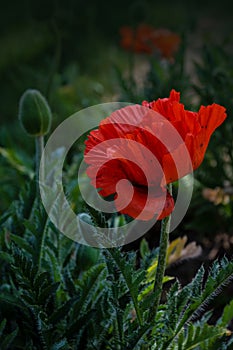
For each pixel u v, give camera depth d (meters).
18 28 2.68
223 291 1.04
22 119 0.87
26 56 2.42
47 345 0.78
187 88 1.26
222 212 1.18
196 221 1.17
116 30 2.85
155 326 0.76
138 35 1.49
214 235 1.18
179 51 1.28
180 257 0.95
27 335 0.81
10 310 0.82
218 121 0.67
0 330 0.78
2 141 1.21
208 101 1.20
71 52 2.39
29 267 0.76
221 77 1.22
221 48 1.29
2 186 1.18
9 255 0.81
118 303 0.75
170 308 0.74
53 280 0.84
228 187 1.18
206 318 0.82
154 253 0.84
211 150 1.17
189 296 0.74
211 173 1.19
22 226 0.87
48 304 0.80
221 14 3.36
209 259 1.13
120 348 0.77
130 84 1.38
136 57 2.53
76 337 0.80
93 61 2.37
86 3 2.49
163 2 3.46
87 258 0.83
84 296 0.79
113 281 0.74
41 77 1.50
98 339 0.80
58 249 0.84
